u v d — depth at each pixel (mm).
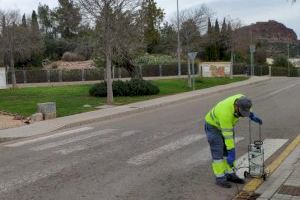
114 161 10625
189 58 36562
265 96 27406
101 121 19094
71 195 8023
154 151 11680
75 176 9336
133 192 8109
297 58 111250
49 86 39594
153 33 61688
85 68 55844
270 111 19531
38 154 11906
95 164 10375
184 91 33188
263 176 8453
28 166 10469
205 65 52594
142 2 28375
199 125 16188
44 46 61375
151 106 23625
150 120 18375
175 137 13766
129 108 22578
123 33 26859
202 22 54219
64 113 21125
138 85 29719
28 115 20672
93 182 8820
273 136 13383
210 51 64312
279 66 82125
